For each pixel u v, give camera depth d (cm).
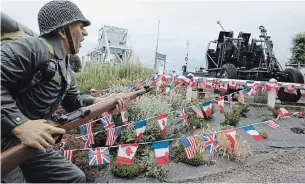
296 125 677
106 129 384
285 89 807
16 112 138
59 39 161
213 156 479
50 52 155
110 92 592
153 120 470
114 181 399
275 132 625
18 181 162
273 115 741
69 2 163
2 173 137
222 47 1104
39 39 151
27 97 152
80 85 723
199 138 500
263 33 1040
